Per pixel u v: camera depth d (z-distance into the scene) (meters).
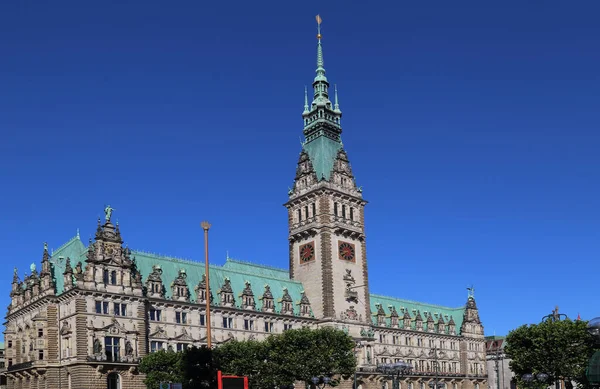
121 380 123.50
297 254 175.62
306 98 185.38
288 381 127.25
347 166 179.88
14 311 141.50
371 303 199.62
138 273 132.25
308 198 173.75
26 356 133.88
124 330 126.00
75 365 119.38
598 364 66.25
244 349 124.75
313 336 131.88
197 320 142.88
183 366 96.12
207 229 83.50
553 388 161.75
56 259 138.75
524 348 129.75
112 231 130.00
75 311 121.12
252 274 164.88
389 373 129.75
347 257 172.50
